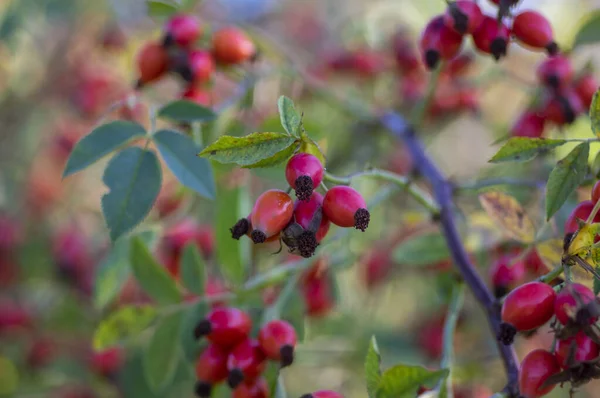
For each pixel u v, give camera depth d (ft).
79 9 3.48
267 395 1.88
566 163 1.75
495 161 1.78
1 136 3.60
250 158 1.71
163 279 2.04
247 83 2.26
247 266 2.17
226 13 4.14
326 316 2.57
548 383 1.67
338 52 3.26
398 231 2.86
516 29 1.98
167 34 2.16
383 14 3.40
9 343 3.17
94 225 3.53
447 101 2.85
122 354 2.95
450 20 1.96
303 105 2.93
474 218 2.18
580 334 1.66
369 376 1.73
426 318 3.11
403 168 2.85
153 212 2.45
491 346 2.78
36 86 3.61
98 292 2.17
